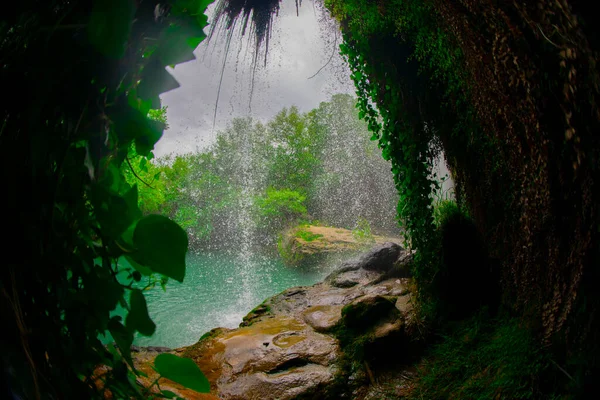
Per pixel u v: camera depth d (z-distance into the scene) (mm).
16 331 511
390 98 5102
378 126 5262
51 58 542
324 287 6457
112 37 505
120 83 580
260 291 10172
